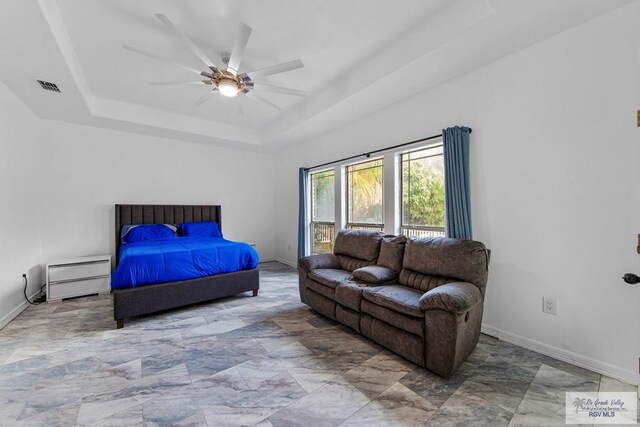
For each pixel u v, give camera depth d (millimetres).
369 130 3707
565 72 2016
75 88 2914
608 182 1848
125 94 3666
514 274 2309
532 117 2188
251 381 1811
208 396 1657
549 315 2117
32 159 3537
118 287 2730
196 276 3199
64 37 2303
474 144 2559
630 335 1775
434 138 2881
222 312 3092
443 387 1742
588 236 1935
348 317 2533
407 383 1789
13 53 2260
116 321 2650
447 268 2271
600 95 1867
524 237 2248
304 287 3168
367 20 2232
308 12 2137
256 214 6047
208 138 4910
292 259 5652
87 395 1659
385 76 2658
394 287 2447
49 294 3371
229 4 2049
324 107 3488
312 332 2584
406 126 3195
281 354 2170
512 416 1482
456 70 2561
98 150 4289
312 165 4949
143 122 4133
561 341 2059
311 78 3221
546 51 2105
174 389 1723
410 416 1489
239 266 3598
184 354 2162
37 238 3648
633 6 1739
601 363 1876
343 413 1515
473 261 2184
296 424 1434
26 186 3344
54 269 3408
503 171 2365
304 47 2604
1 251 2703
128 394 1671
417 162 3295
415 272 2543
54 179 3932
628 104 1767
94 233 4258
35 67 2480
